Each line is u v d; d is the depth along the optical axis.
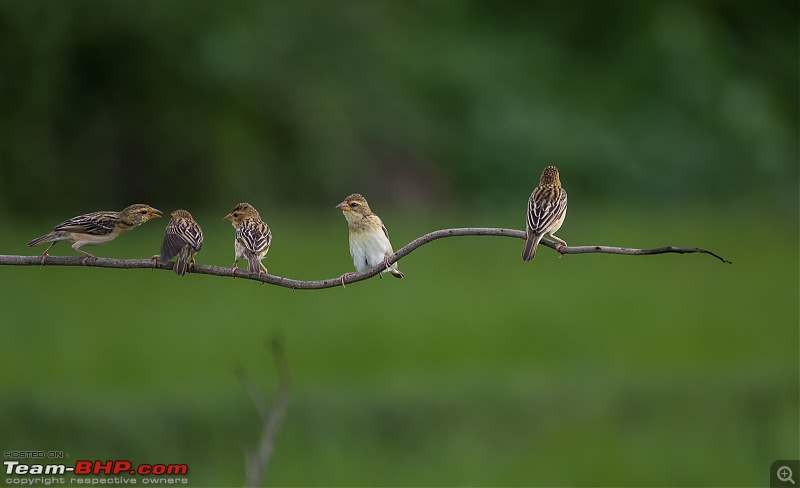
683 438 15.49
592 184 35.75
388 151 33.78
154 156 30.31
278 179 31.81
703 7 42.97
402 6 37.94
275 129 32.25
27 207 28.55
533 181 35.19
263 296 19.50
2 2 27.53
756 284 22.39
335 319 18.47
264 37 32.47
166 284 19.91
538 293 20.64
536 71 38.41
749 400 16.50
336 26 34.47
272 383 15.80
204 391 15.37
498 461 14.65
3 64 28.02
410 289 20.38
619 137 37.22
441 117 35.53
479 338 18.30
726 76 40.53
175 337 17.31
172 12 29.84
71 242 8.97
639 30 40.81
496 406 15.66
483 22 39.56
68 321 17.70
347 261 21.45
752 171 37.94
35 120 28.66
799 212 33.12
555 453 14.88
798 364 17.72
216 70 30.78
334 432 14.88
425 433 15.12
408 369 16.92
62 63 29.03
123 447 14.31
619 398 16.22
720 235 26.55
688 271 23.20
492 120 35.75
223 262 20.58
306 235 23.91
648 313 19.97
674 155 37.34
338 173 32.56
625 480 14.45
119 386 15.52
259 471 6.16
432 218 29.27
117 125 30.05
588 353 18.11
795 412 16.22
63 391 15.16
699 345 18.70
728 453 15.20
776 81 42.34
